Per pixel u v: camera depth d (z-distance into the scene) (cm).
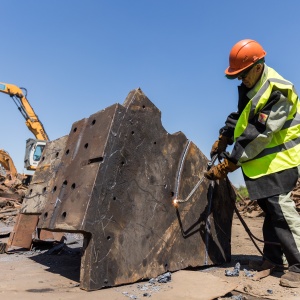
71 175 372
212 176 410
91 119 392
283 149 386
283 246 377
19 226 554
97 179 343
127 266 354
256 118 380
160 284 353
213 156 450
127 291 331
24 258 498
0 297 308
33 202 469
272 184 382
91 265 330
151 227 380
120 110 370
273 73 396
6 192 1620
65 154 400
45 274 402
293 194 1147
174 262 396
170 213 402
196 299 312
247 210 1193
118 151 362
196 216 431
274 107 373
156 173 395
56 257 500
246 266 448
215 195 459
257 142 378
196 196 435
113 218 351
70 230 338
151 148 394
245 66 386
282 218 377
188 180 427
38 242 561
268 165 386
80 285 336
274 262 425
